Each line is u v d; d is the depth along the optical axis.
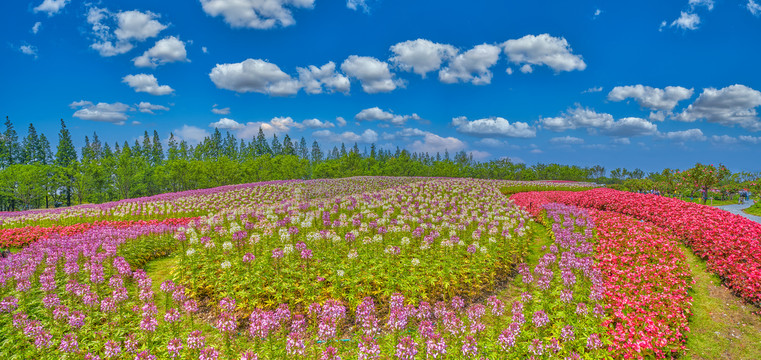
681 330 11.23
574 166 101.38
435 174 106.12
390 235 19.06
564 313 10.97
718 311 12.47
